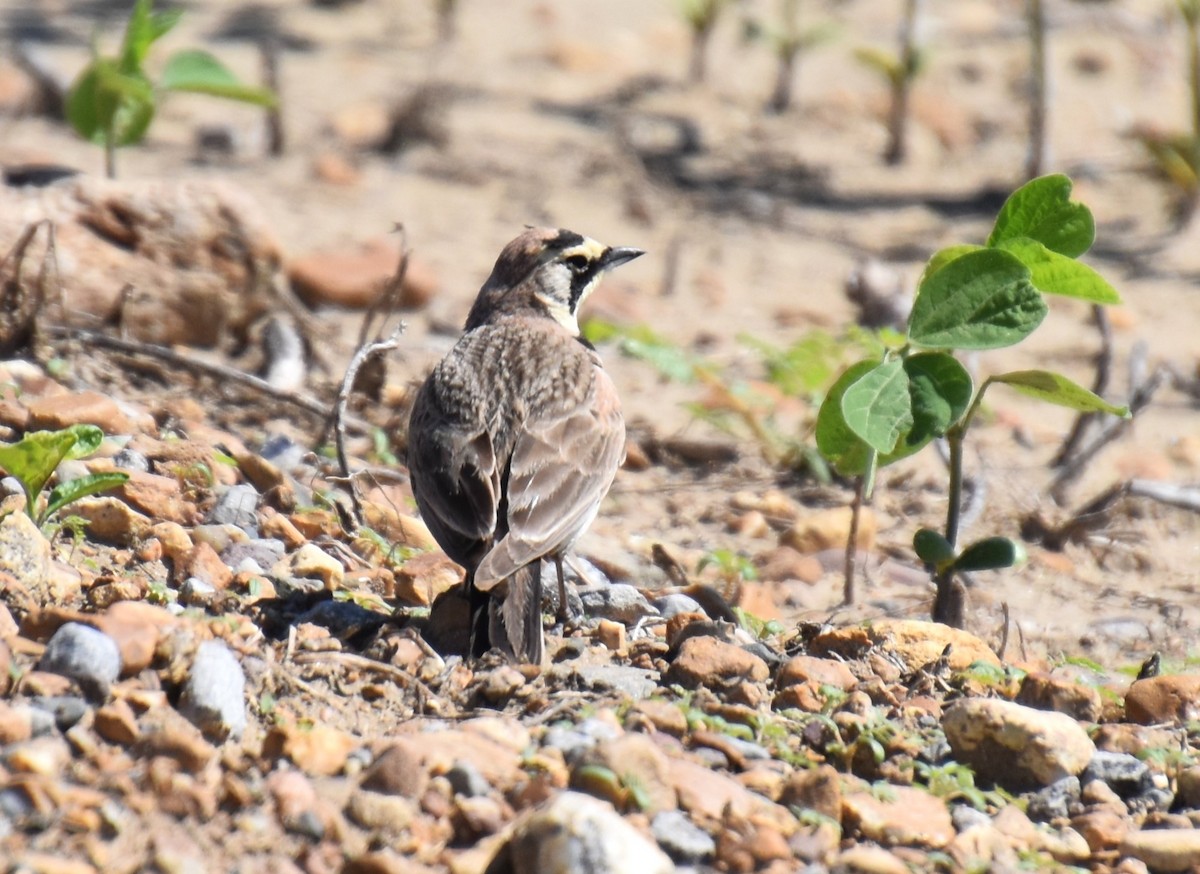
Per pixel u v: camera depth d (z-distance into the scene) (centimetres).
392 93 2311
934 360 912
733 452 1461
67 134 2072
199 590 916
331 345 1538
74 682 754
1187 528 1376
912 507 1377
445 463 934
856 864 713
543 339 1046
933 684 918
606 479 990
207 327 1476
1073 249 991
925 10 2709
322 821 700
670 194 2106
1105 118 2383
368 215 1948
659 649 940
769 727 831
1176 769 834
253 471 1147
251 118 2208
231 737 763
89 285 1416
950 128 2312
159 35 1535
